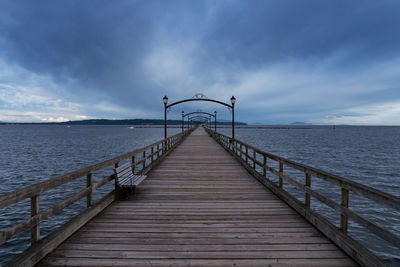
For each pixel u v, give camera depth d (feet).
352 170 57.26
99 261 8.47
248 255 8.99
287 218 12.70
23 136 215.72
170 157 37.88
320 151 99.40
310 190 12.21
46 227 25.54
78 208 30.37
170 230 11.12
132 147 114.93
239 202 15.57
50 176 50.44
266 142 150.10
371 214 28.81
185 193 17.72
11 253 21.12
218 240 10.16
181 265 8.33
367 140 175.32
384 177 49.39
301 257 8.85
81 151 97.09
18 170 56.44
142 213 13.35
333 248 9.46
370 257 7.68
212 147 54.24
